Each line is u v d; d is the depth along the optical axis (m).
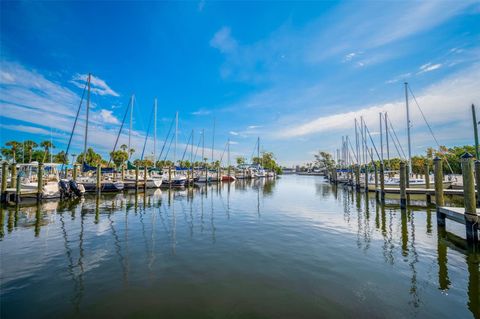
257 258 8.67
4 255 9.11
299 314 5.37
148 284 6.75
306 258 8.65
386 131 39.88
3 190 23.08
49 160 58.56
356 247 9.89
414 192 24.41
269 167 108.81
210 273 7.45
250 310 5.52
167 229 13.12
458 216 11.04
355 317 5.26
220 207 21.19
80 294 6.25
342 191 38.09
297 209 20.06
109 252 9.42
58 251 9.55
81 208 20.34
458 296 6.13
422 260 8.50
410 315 5.34
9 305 5.77
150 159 49.84
